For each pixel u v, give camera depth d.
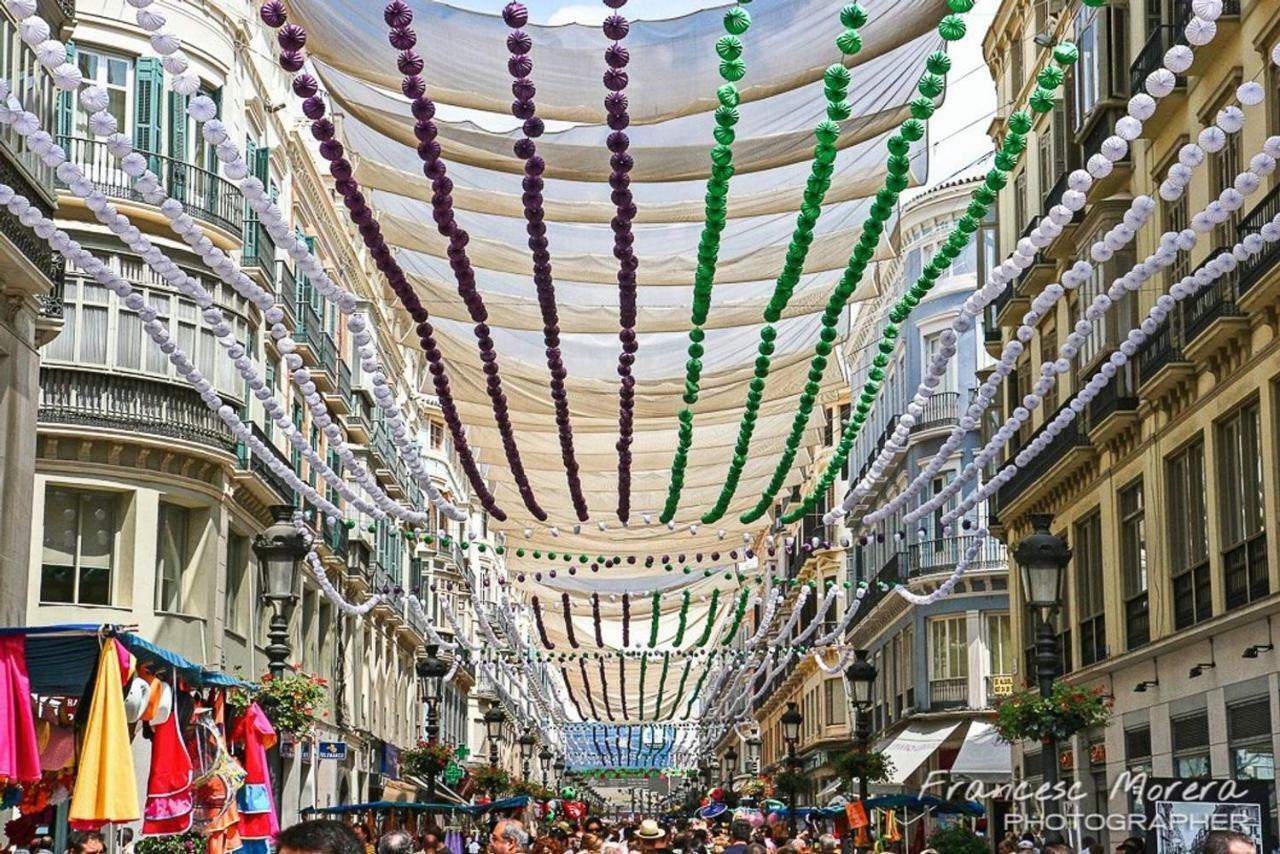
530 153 12.35
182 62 11.23
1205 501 23.42
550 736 97.19
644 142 15.88
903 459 45.78
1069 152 28.86
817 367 17.53
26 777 10.05
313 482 38.06
